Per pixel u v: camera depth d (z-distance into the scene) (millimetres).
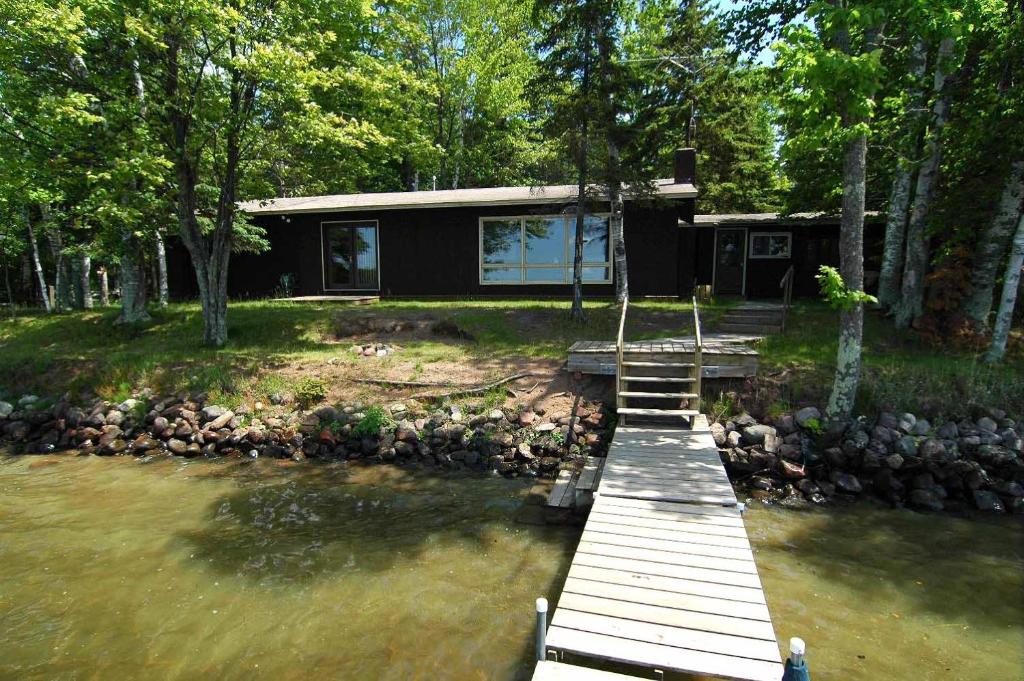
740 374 8484
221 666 3984
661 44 21672
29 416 9531
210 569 5234
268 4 10188
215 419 8930
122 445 8766
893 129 10117
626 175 11500
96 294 25141
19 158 10148
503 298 16328
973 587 4883
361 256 17406
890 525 6133
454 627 4363
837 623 4367
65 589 4922
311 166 12039
